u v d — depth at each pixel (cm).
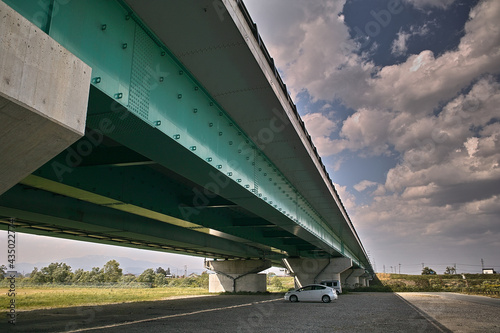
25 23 445
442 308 2600
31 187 1488
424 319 1878
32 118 446
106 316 1977
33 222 2008
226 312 2247
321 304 2984
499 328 1547
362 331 1441
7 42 418
